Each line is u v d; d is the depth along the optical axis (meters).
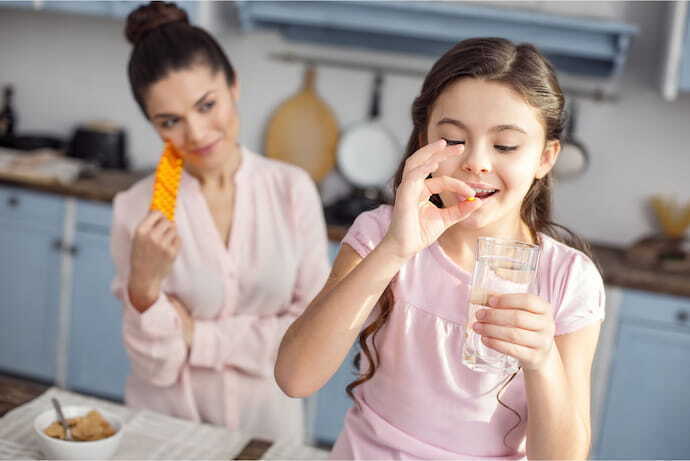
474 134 1.01
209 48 1.62
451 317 1.14
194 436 1.40
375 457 1.20
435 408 1.16
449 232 1.18
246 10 3.08
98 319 3.22
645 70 3.10
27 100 3.74
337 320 1.04
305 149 3.43
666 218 3.06
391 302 1.17
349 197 3.20
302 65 3.38
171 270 1.74
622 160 3.17
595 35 2.87
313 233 1.83
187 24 1.64
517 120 0.99
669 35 2.82
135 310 1.61
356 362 1.31
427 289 1.16
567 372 1.09
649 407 2.78
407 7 2.93
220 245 1.76
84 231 3.16
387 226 1.21
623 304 2.74
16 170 3.19
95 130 3.49
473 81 1.00
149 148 3.64
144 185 1.79
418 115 1.10
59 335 3.27
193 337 1.69
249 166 1.81
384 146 3.38
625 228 3.21
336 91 3.38
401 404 1.18
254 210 1.79
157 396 1.74
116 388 3.26
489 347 0.94
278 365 1.11
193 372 1.74
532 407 1.00
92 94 3.66
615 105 3.14
